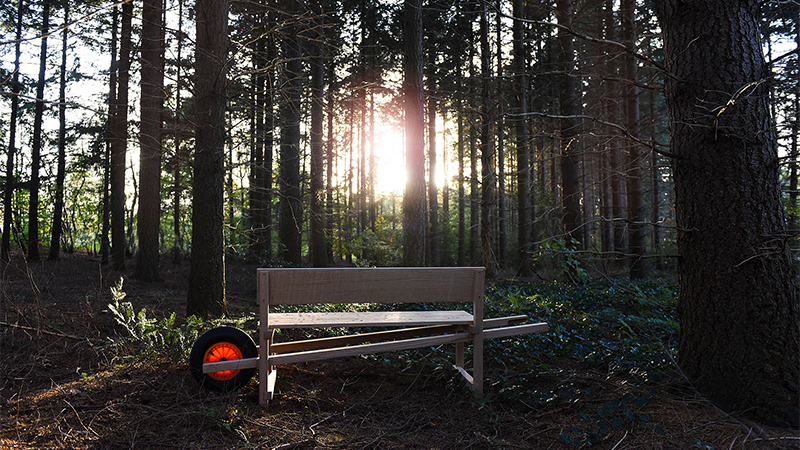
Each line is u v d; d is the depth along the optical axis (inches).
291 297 122.4
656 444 99.2
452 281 129.0
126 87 498.9
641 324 211.9
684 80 126.0
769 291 114.2
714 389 117.0
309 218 594.2
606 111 330.6
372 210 1106.7
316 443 102.7
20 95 155.8
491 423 114.4
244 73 255.8
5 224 568.4
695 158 123.5
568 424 111.7
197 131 244.2
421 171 388.5
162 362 151.1
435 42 581.9
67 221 909.2
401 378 147.3
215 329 129.5
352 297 123.1
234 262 579.2
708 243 120.3
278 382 140.6
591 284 326.3
